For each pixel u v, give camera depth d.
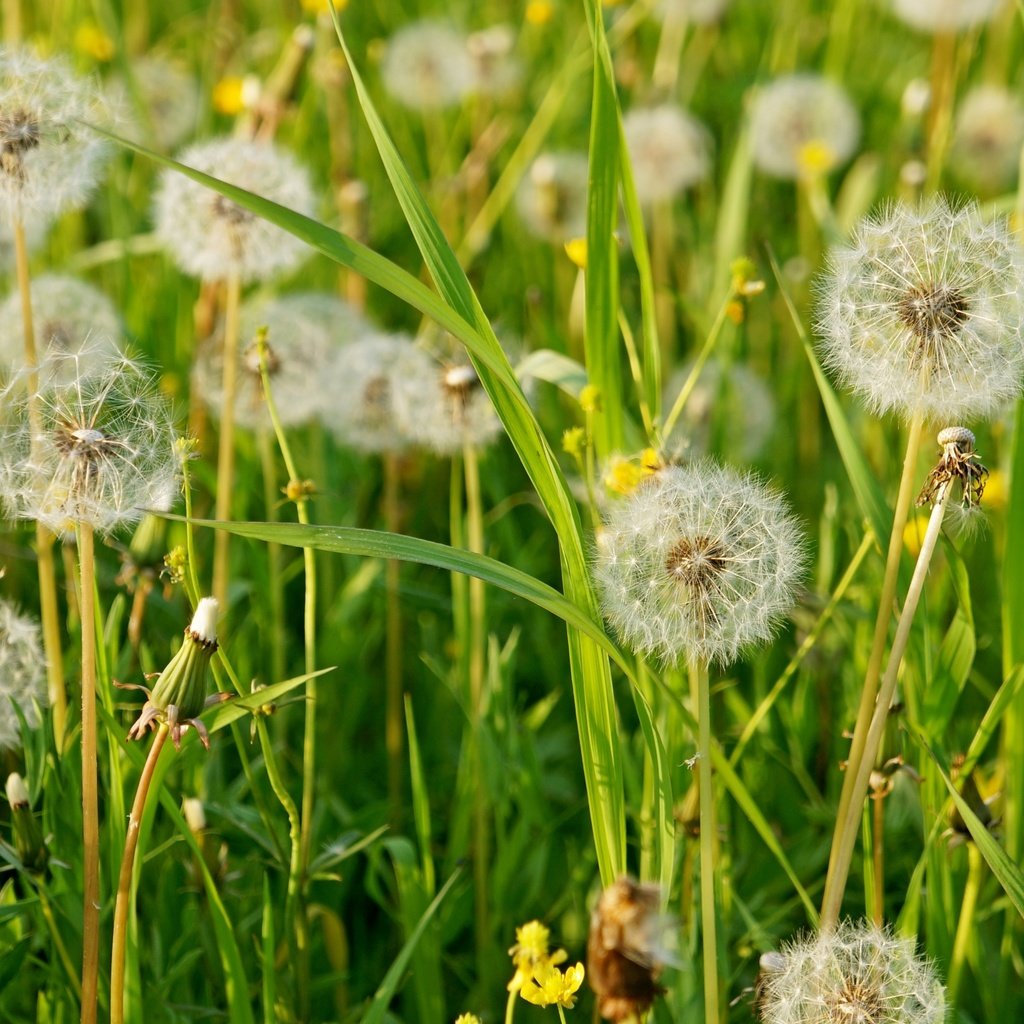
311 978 0.81
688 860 0.75
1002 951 0.78
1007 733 0.78
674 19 1.33
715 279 1.09
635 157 1.18
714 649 0.69
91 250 1.11
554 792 0.88
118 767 0.73
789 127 1.23
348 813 0.85
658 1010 0.74
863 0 1.49
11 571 0.90
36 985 0.77
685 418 0.96
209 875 0.71
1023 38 1.48
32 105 0.75
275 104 1.03
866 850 0.74
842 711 0.85
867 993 0.68
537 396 0.93
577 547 0.70
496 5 1.52
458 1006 0.82
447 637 0.96
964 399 0.69
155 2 1.54
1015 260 0.70
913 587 0.69
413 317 1.20
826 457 1.08
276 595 0.86
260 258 0.86
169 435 0.70
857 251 0.70
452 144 1.29
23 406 0.70
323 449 1.00
